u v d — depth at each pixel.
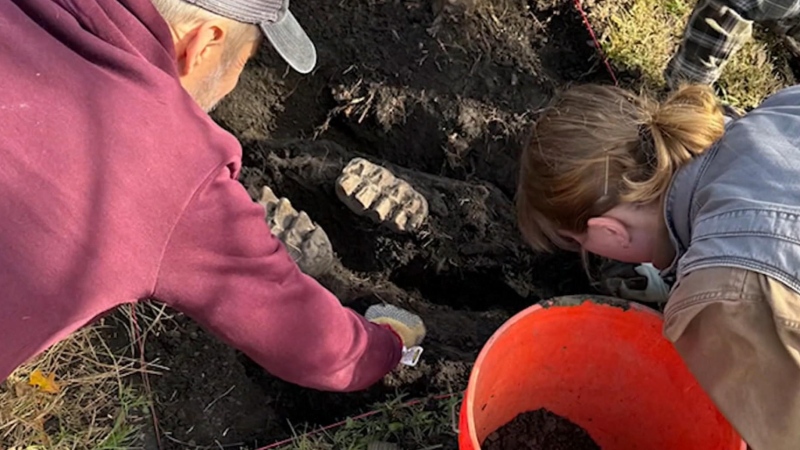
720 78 2.29
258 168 2.09
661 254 1.38
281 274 1.23
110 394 1.77
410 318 1.88
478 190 2.05
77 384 1.76
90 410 1.75
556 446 1.72
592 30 2.21
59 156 0.99
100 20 1.04
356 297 1.96
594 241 1.42
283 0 1.27
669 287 1.87
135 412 1.77
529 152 1.40
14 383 1.71
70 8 1.05
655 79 2.22
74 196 1.00
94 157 1.00
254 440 1.79
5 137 0.98
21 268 1.00
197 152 1.07
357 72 2.11
